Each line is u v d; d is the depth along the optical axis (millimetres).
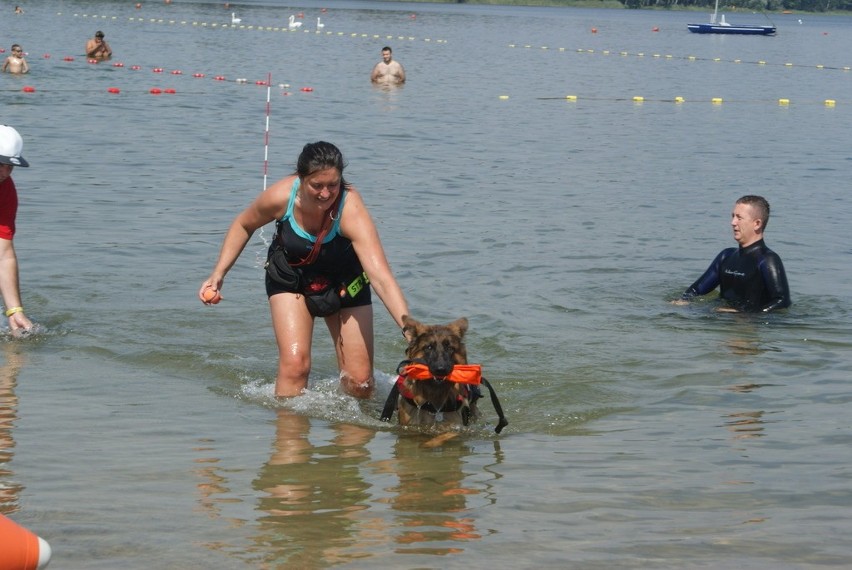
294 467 6984
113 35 58188
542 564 5344
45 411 8031
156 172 19891
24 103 28969
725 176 21562
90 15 76312
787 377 9500
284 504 6238
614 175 21391
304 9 109812
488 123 29312
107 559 5324
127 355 9820
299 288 8633
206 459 7082
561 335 10859
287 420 8172
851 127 31312
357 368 8805
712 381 9367
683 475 6848
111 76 37344
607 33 92562
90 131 24594
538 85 41719
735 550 5535
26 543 4121
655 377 9516
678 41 82938
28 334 10297
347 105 32188
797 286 13125
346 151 23219
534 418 8391
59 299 11609
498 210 17453
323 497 6387
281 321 8672
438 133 26844
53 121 25859
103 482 6512
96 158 21094
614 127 29562
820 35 106875
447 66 49219
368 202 17688
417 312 11508
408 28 84062
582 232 15953
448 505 6266
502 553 5496
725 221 17062
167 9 90562
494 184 19922
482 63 52406
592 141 26453
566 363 9914
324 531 5805
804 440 7660
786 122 32250
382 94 35750
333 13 104438
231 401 8625
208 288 8781
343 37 67938
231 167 20766
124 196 17547
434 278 12977
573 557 5438
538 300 12203
